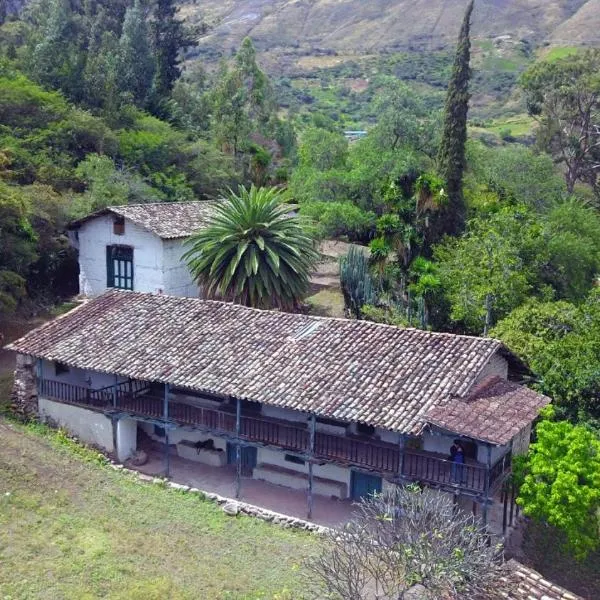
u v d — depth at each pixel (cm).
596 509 2342
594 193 6888
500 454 2314
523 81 7156
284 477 2567
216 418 2483
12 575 1853
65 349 2689
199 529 2231
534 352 3005
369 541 1734
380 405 2202
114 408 2623
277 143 6975
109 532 2120
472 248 3794
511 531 2406
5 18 7281
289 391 2316
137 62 6238
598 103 6762
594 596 2245
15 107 4784
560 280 4025
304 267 3616
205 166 5662
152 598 1800
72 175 4625
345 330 2591
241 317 2762
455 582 1611
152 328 2761
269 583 1955
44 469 2433
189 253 3631
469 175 5241
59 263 4225
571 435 2217
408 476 2205
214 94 6888
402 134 5534
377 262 3947
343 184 5219
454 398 2202
